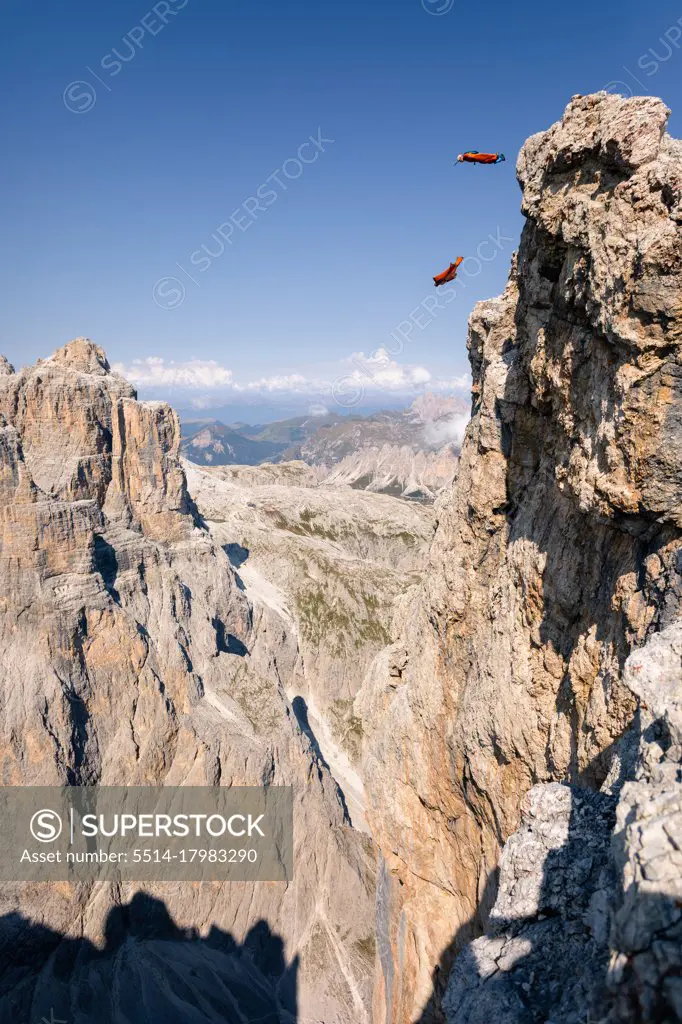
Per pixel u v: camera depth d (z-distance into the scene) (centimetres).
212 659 12000
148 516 13075
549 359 1755
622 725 1491
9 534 8956
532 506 2095
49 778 8494
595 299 1436
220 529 19838
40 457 11094
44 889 8275
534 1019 1002
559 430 1831
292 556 19262
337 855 10662
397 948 3175
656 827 909
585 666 1725
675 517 1391
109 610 9731
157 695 9944
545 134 1672
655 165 1324
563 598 1862
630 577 1559
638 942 816
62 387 11181
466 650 2636
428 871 2978
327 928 10119
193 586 13512
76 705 9225
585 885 1159
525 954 1131
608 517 1512
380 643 17375
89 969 8294
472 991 1123
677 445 1341
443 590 2739
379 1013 3475
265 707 11681
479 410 2595
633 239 1348
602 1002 820
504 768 2241
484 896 2397
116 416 12100
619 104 1388
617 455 1445
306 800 10962
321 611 17638
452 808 2800
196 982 8750
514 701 2097
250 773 10306
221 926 9469
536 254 1855
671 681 1132
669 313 1295
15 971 7856
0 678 8562
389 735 3178
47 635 9000
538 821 1337
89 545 9850
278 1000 9225
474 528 2570
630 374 1377
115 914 8644
